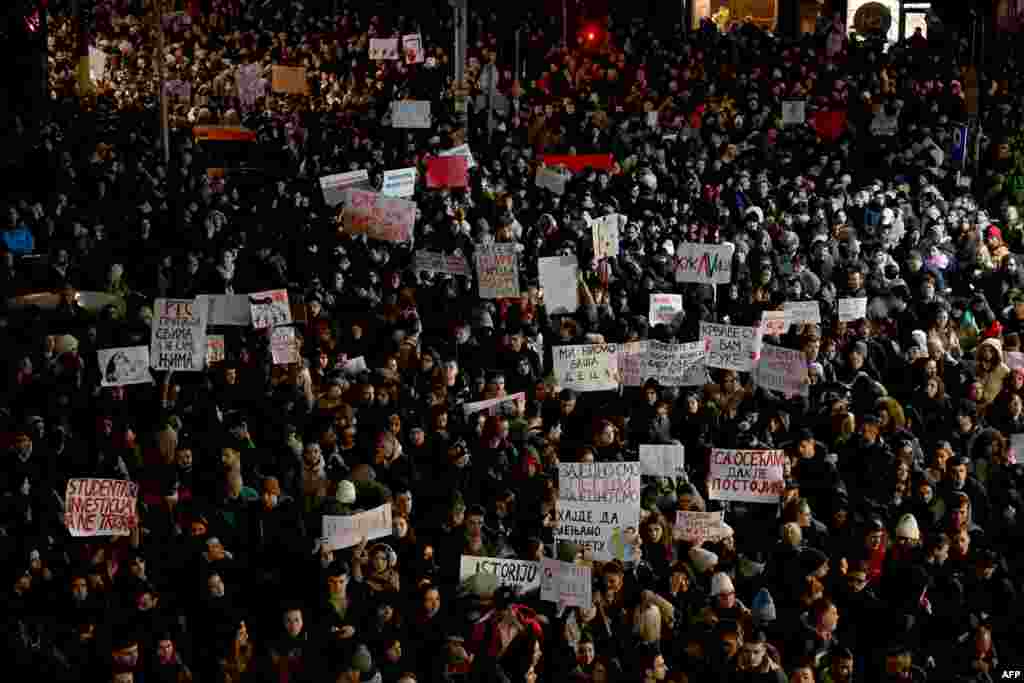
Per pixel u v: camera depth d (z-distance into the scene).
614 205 20.20
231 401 12.88
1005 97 27.58
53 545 10.66
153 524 10.86
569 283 14.76
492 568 10.24
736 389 13.37
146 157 22.11
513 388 13.77
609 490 10.38
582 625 9.88
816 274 17.56
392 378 12.80
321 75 29.83
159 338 12.45
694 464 12.52
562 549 10.69
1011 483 12.25
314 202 20.25
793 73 29.11
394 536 10.80
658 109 27.16
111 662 9.36
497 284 15.26
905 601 10.19
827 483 11.60
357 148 23.47
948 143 25.00
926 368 13.80
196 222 17.94
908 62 29.75
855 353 14.62
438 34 31.95
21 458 11.53
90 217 18.78
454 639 9.57
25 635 9.88
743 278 17.16
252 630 10.05
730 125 26.47
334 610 9.82
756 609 9.93
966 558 10.82
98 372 13.23
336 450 11.80
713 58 29.86
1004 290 18.48
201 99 29.34
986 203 23.86
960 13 33.66
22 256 17.19
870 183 23.03
